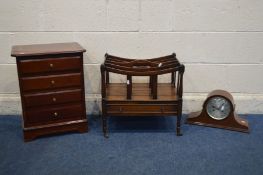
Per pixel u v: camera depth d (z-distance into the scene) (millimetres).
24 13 2432
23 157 1996
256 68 2584
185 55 2559
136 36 2508
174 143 2174
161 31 2498
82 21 2463
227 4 2426
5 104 2604
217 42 2525
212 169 1869
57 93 2180
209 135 2295
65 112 2244
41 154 2033
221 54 2553
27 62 2053
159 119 2570
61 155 2020
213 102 2383
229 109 2348
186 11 2445
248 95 2615
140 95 2271
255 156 2014
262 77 2607
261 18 2453
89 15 2449
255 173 1833
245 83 2627
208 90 2629
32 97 2133
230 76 2613
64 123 2256
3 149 2092
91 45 2527
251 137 2268
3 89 2613
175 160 1961
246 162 1944
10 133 2324
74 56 2143
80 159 1973
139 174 1815
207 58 2564
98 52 2547
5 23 2447
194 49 2543
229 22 2469
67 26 2473
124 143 2174
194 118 2455
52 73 2135
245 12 2443
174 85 2490
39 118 2195
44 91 2156
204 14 2451
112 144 2160
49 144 2160
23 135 2227
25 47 2246
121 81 2609
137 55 2559
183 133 2322
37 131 2201
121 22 2471
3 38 2482
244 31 2490
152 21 2471
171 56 2418
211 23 2473
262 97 2629
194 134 2309
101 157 1995
